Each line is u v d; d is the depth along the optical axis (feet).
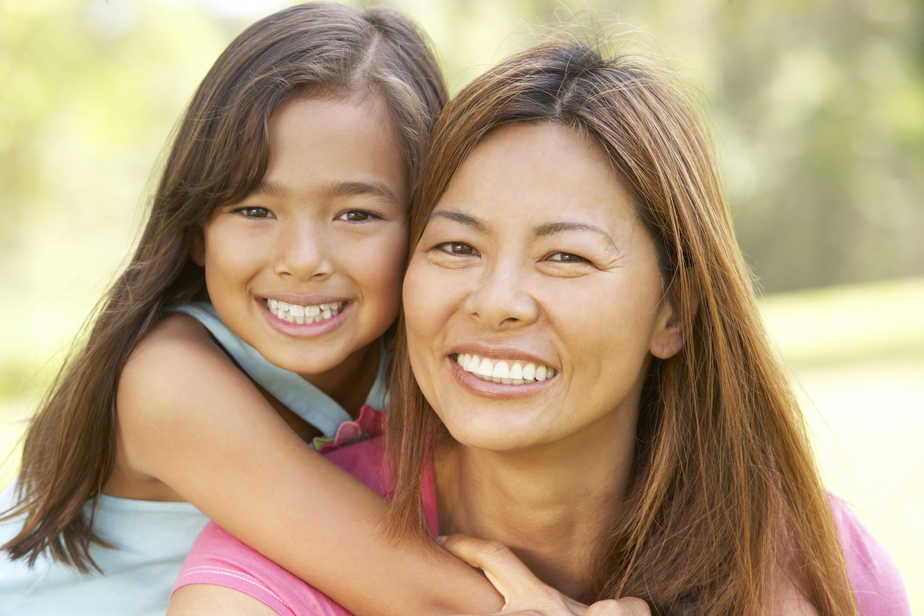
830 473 24.26
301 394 9.82
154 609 9.82
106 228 68.49
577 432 7.21
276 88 8.89
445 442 7.98
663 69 7.62
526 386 6.81
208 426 8.47
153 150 62.23
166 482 8.79
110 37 59.11
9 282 71.36
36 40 55.16
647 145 6.93
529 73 6.94
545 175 6.73
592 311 6.68
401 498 7.60
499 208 6.73
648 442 7.95
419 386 7.48
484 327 6.75
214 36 62.34
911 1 73.61
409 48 10.04
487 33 54.29
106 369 9.27
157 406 8.70
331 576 7.55
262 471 8.17
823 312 66.85
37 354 59.26
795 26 73.46
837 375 41.06
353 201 9.04
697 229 7.25
